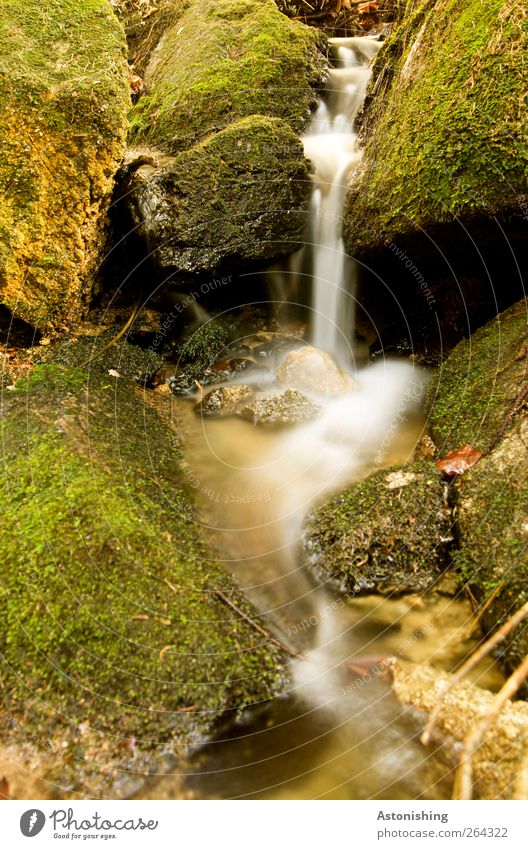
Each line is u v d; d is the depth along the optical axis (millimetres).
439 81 2633
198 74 3820
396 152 2850
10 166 2740
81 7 3033
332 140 3854
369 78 3836
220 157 3201
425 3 3125
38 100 2725
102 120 2826
